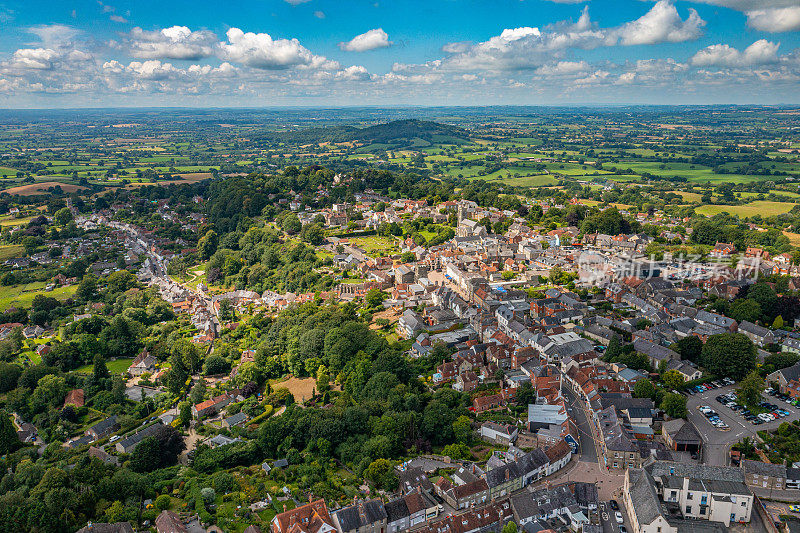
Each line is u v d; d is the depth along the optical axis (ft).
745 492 585.63
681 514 605.73
